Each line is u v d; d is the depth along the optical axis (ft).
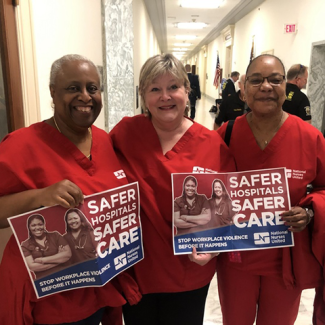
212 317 6.64
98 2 10.75
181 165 4.09
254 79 4.14
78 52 8.66
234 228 4.11
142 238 4.11
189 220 3.97
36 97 6.18
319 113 15.56
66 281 3.40
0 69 5.54
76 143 3.64
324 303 4.76
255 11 26.53
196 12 30.22
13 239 3.47
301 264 4.36
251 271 4.48
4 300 3.41
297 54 17.46
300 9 17.01
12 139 3.35
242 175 4.10
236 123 4.65
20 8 5.69
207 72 61.41
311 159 4.23
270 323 4.79
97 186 3.61
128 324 4.50
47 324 3.50
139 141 4.25
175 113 4.01
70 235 3.34
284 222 4.14
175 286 4.15
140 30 20.83
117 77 11.60
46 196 3.11
